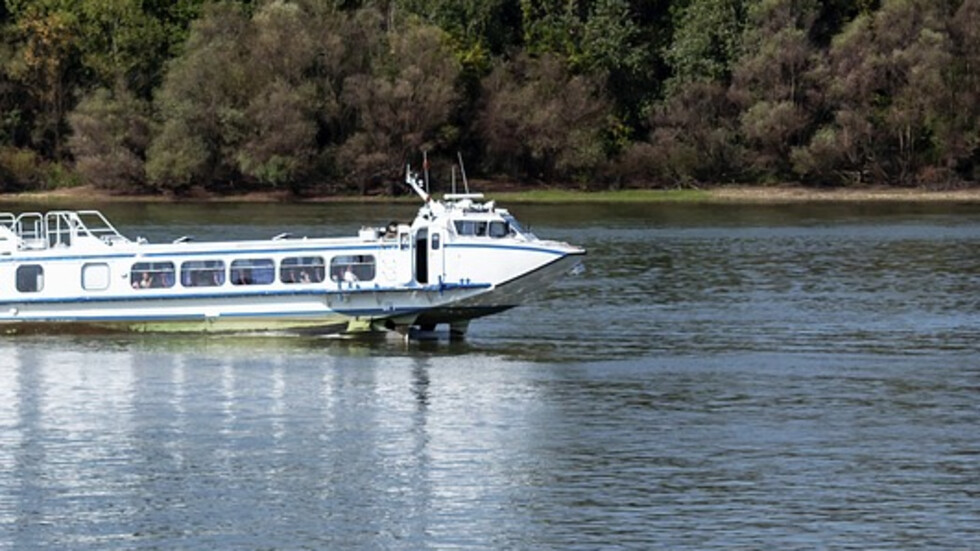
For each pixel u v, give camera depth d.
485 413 108.44
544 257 127.62
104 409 109.81
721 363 125.12
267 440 102.12
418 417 107.44
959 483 93.06
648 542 84.25
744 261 197.62
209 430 104.44
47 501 90.69
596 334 138.25
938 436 102.56
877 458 97.75
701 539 84.62
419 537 85.12
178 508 89.31
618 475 94.62
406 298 128.25
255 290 128.75
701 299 161.50
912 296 164.25
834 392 114.88
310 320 129.38
